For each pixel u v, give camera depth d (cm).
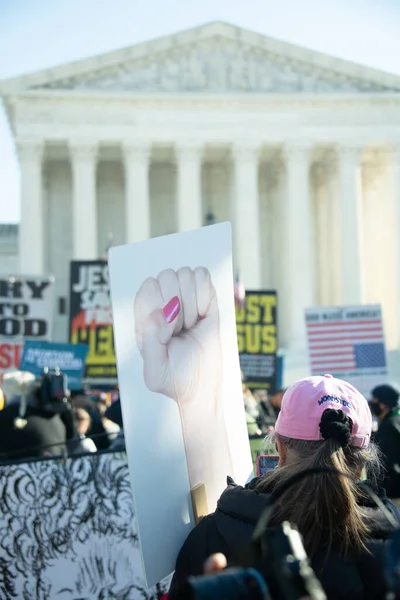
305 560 298
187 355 558
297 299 6881
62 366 1927
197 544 465
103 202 7681
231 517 452
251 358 2452
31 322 2109
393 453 1112
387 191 7256
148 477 521
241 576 312
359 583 421
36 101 6825
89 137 6850
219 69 7056
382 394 1160
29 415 1065
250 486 475
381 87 7112
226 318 585
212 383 575
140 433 522
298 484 435
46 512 828
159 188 7781
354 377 2358
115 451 844
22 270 6681
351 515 427
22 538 823
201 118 6981
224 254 590
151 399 532
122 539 838
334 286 7394
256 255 6881
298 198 6981
